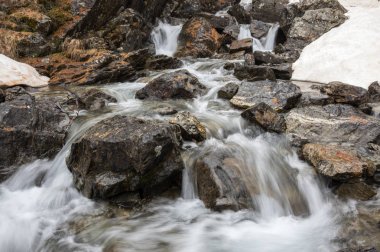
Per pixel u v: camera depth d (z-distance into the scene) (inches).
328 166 112.6
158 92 165.8
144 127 106.7
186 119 126.0
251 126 136.8
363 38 212.4
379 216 100.9
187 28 282.8
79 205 104.0
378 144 129.6
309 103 154.7
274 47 276.5
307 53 221.3
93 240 92.2
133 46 249.4
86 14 232.8
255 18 316.5
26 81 175.8
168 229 95.4
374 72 188.7
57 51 218.4
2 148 115.0
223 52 277.1
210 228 96.3
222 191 101.4
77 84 183.8
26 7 229.0
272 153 122.6
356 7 284.4
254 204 103.3
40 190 113.0
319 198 111.7
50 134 123.6
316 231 97.7
